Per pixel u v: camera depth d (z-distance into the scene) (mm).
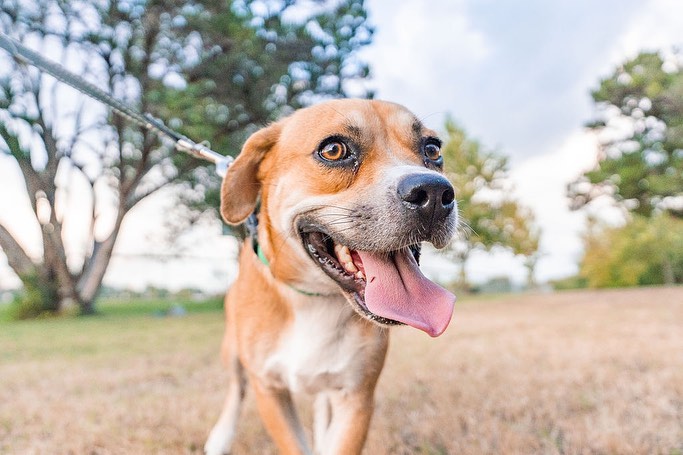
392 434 427
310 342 355
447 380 610
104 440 408
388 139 343
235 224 385
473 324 1301
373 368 360
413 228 291
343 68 2430
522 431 418
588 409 478
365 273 305
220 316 2012
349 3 2357
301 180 334
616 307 1725
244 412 512
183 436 424
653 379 568
